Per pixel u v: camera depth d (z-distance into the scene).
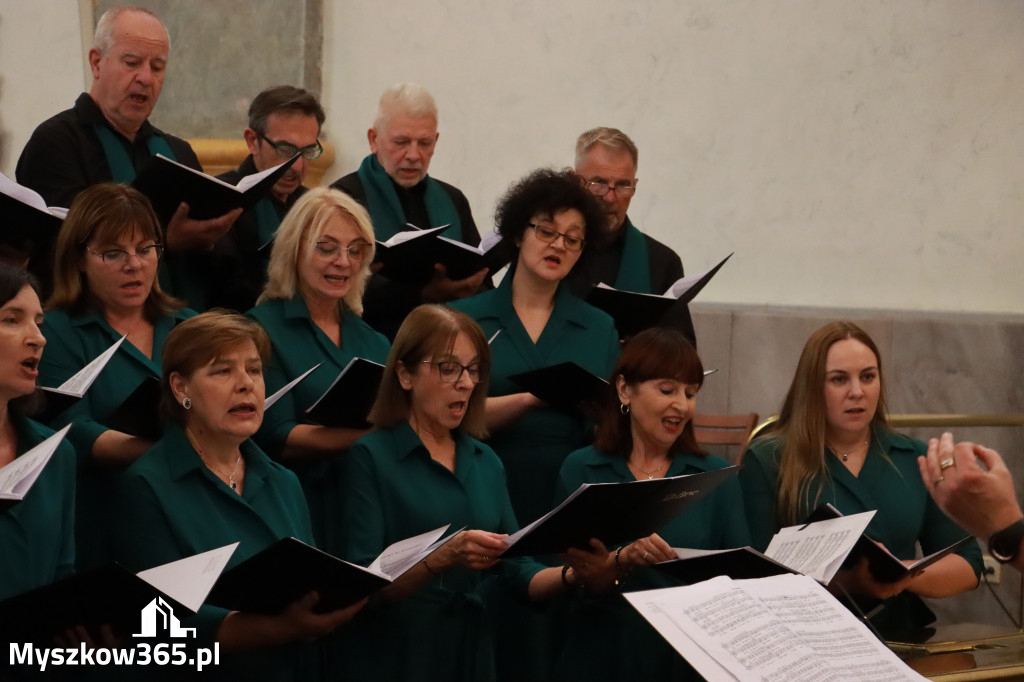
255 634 3.43
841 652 2.62
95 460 3.95
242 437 3.71
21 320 3.46
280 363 4.57
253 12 8.50
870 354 4.76
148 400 3.74
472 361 4.20
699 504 4.45
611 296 5.15
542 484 4.88
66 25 8.66
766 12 8.60
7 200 4.18
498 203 5.38
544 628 4.61
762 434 5.04
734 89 8.66
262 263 5.32
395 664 4.02
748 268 8.70
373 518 4.07
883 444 4.84
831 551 3.94
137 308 4.36
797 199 8.60
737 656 2.52
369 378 4.20
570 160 8.76
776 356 8.28
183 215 4.62
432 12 8.82
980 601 4.89
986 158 8.26
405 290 5.41
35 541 3.39
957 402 8.05
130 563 3.56
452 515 4.12
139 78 5.18
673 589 2.67
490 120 8.83
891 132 8.43
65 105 8.68
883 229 8.46
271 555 3.12
